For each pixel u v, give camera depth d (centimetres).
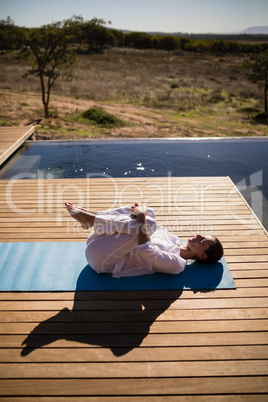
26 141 852
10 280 276
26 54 1347
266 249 326
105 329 230
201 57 5109
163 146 837
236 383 193
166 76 3044
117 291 264
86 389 189
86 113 1347
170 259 272
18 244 329
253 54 1633
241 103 1881
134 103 1836
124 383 193
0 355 209
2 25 1276
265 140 880
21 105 1517
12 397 185
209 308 249
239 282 277
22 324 233
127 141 855
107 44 6462
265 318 240
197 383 193
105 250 269
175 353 212
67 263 298
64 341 220
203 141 871
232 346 217
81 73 2945
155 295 261
